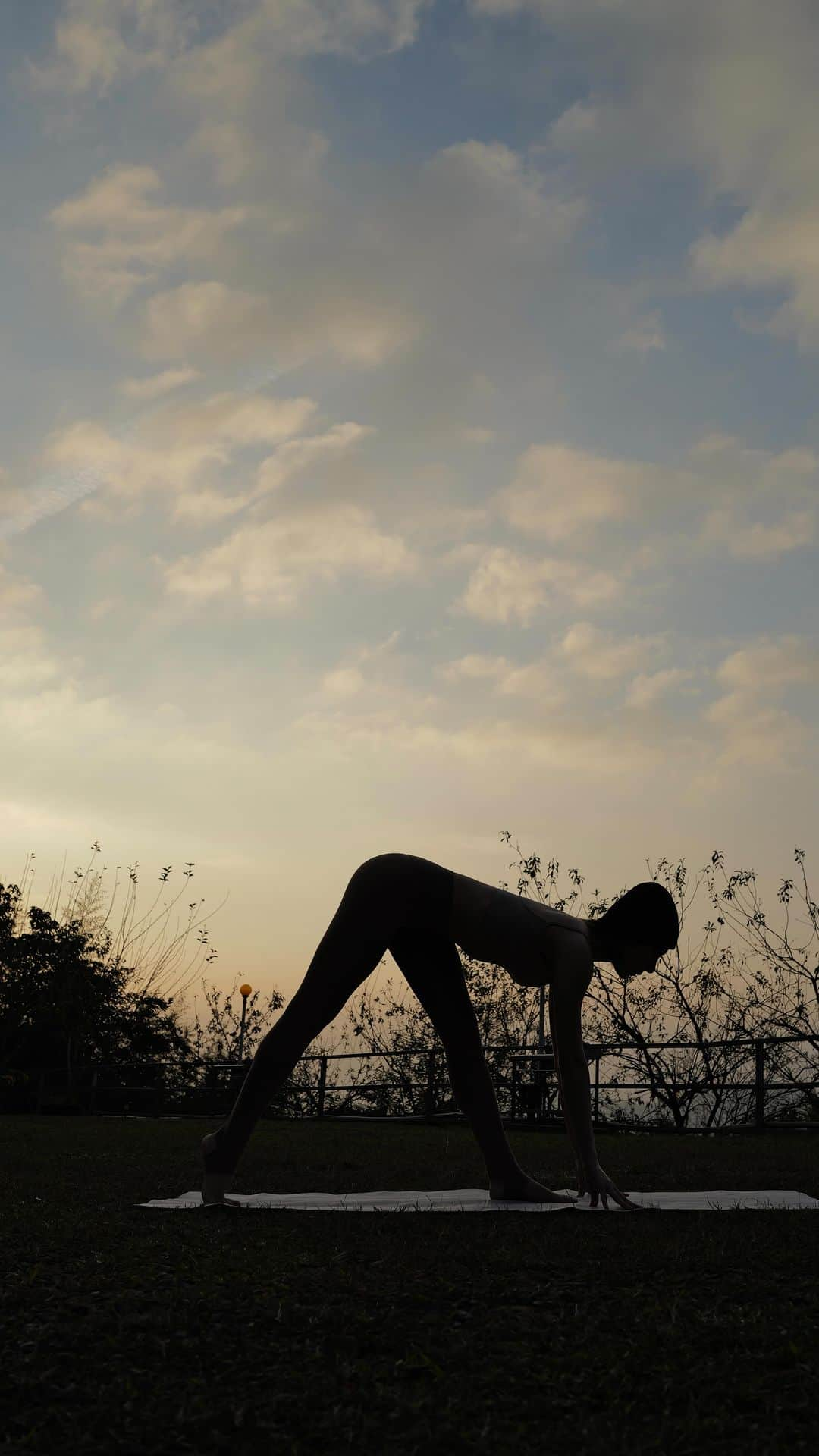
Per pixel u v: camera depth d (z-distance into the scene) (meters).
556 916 5.70
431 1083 15.38
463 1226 4.39
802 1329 2.67
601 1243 3.92
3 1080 19.84
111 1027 21.34
